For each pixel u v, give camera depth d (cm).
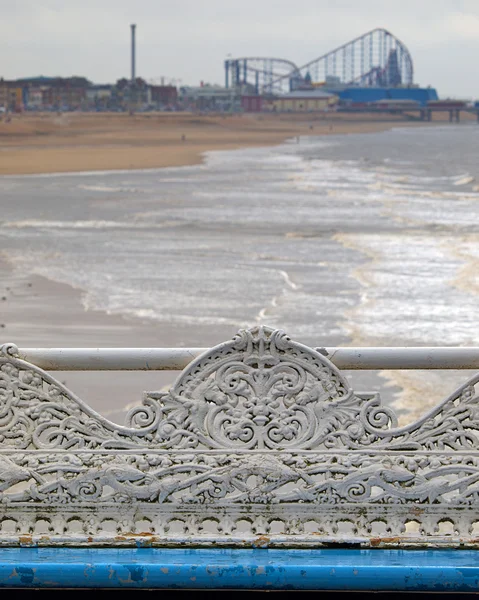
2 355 301
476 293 1869
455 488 290
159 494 294
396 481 292
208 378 300
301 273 2191
